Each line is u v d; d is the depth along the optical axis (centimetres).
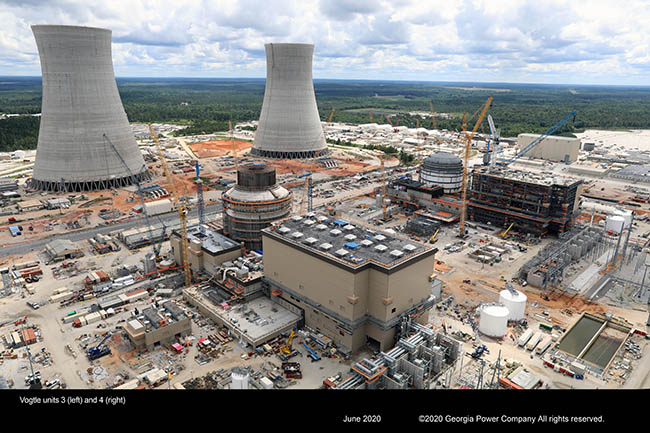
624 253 17700
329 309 12338
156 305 13538
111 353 11912
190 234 16950
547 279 15600
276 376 10906
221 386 10606
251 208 16838
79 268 17150
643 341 12769
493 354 12088
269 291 14175
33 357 11675
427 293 13250
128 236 19512
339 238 13500
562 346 12569
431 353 11119
